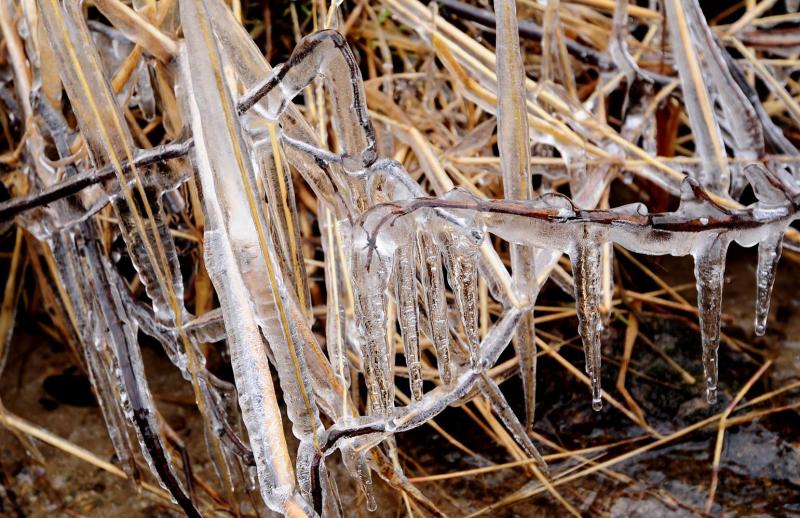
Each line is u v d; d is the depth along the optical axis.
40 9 0.59
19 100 0.69
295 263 0.62
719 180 0.71
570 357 0.75
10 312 0.75
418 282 0.64
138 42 0.63
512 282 0.64
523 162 0.62
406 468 0.72
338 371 0.65
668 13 0.71
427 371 0.72
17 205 0.63
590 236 0.61
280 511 0.57
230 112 0.56
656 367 0.75
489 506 0.70
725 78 0.72
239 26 0.62
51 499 0.71
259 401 0.57
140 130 0.69
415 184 0.61
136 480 0.68
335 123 0.63
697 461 0.71
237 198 0.57
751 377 0.75
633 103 0.75
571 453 0.72
